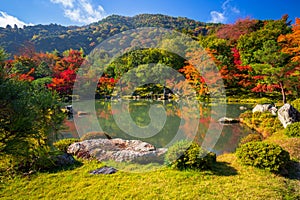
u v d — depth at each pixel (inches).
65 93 708.0
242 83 750.5
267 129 359.6
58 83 686.5
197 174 172.1
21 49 1242.0
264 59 549.3
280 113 361.7
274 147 184.7
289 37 614.2
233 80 748.0
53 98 102.9
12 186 157.8
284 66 523.5
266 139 305.1
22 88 92.8
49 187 157.6
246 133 381.4
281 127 349.4
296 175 172.1
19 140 89.9
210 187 150.8
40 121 98.5
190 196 139.0
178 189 149.0
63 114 111.6
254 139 275.3
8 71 94.1
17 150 89.9
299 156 207.0
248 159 188.7
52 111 106.5
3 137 90.4
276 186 151.1
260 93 737.6
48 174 179.0
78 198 141.3
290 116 343.3
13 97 88.3
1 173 157.3
